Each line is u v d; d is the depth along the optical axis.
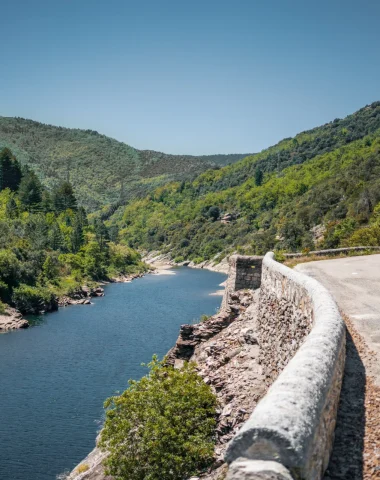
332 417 6.21
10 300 63.94
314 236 81.69
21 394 33.44
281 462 4.21
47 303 65.94
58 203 145.62
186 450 12.33
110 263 113.75
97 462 20.80
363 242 40.75
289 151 197.50
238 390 13.77
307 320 9.70
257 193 160.00
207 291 83.12
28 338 48.91
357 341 10.12
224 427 12.52
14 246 82.31
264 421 4.37
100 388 34.59
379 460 5.86
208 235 146.12
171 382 14.09
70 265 94.38
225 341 18.80
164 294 80.12
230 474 4.17
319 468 5.19
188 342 21.91
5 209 119.12
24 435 27.62
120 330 52.38
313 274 19.64
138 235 187.38
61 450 26.02
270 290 15.08
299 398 4.86
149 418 13.44
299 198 125.31
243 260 25.20
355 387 7.75
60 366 39.47
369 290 15.82
